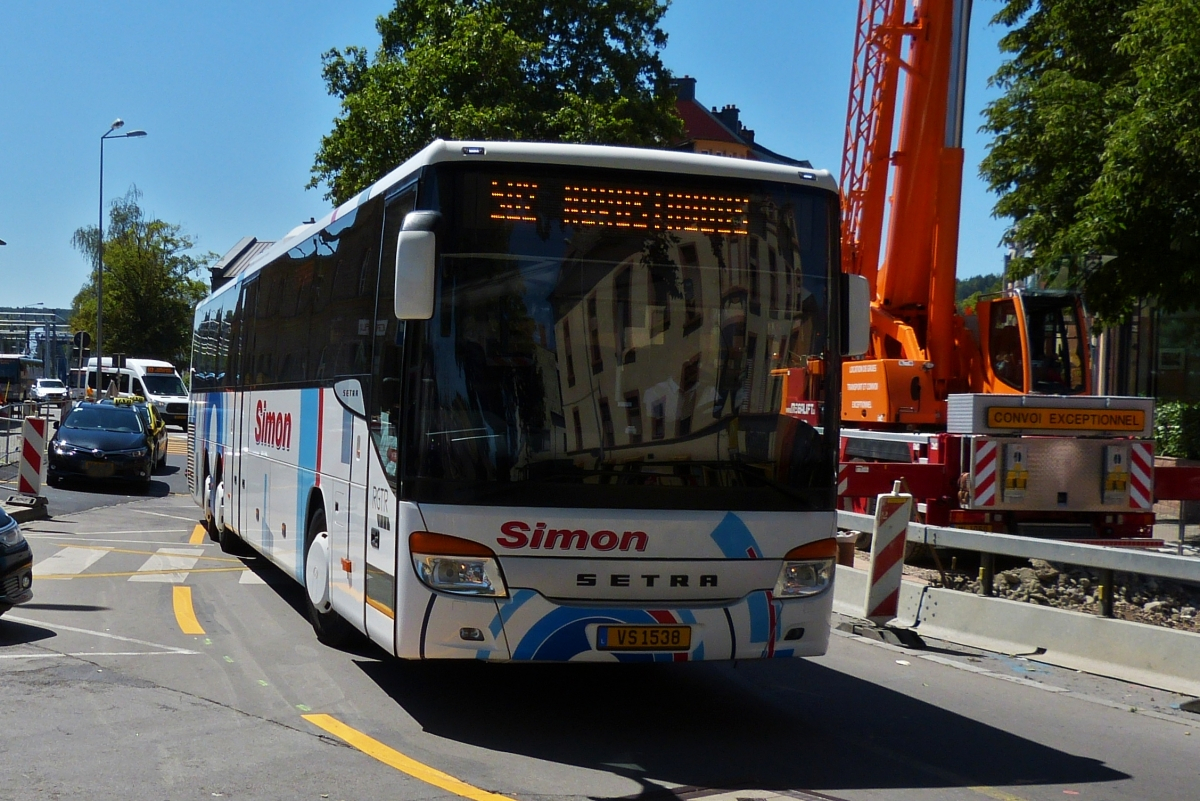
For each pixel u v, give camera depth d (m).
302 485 9.34
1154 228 17.72
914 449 15.07
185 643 8.73
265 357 11.40
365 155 31.91
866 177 17.52
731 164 6.82
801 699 7.77
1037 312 16.27
